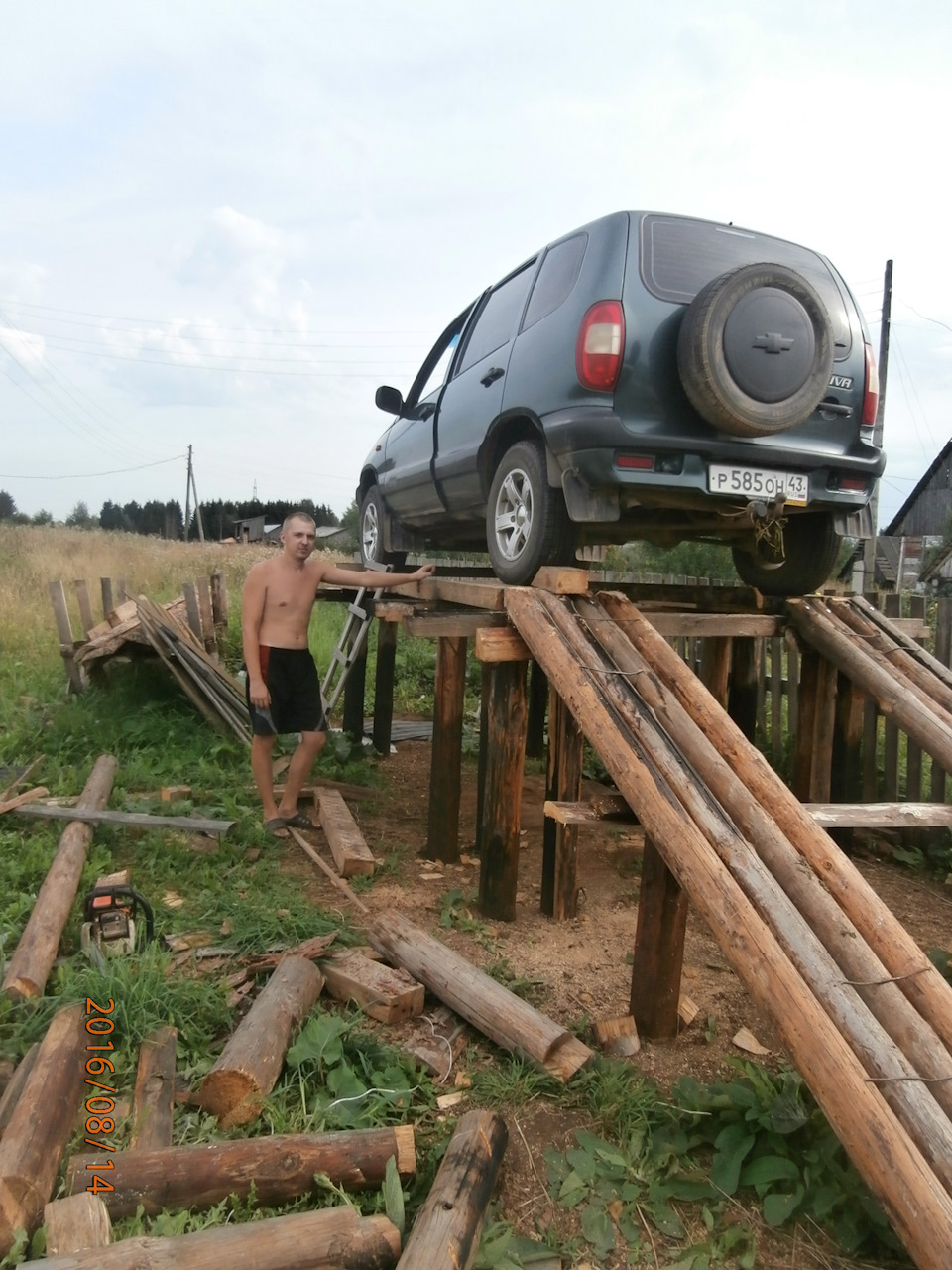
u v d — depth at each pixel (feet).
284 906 13.29
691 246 13.93
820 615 16.63
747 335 12.55
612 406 13.07
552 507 14.28
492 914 13.65
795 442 13.93
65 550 61.98
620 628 12.78
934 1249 5.91
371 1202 7.57
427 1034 10.18
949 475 110.42
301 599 16.30
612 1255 7.34
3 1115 7.77
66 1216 6.62
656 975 10.30
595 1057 9.66
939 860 17.07
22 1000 10.00
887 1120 6.51
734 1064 9.23
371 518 25.67
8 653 31.55
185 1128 8.29
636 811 9.70
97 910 11.58
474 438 17.11
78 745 21.20
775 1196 7.73
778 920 8.23
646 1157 8.34
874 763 18.54
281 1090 8.74
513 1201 7.84
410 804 20.39
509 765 13.44
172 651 24.52
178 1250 6.23
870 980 7.89
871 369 14.76
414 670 35.70
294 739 23.07
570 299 14.02
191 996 10.20
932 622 23.59
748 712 20.04
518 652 13.04
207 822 15.79
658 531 17.40
